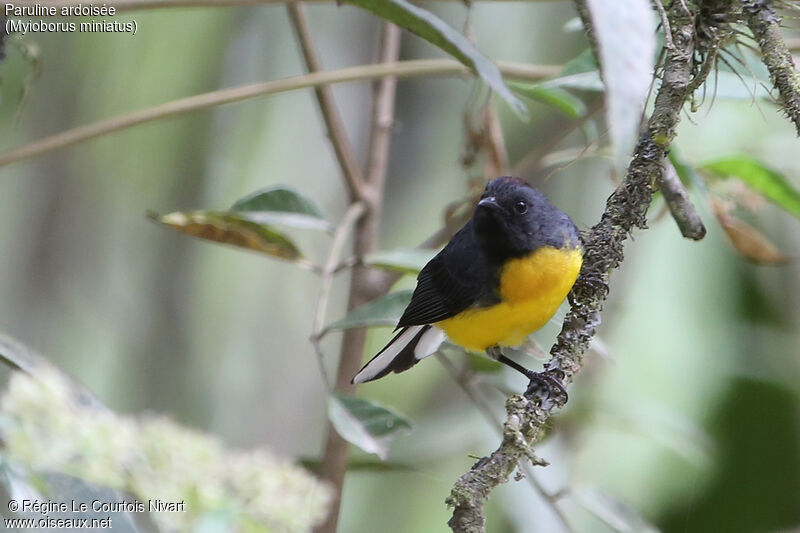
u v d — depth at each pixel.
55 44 10.73
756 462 11.83
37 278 11.44
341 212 11.88
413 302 8.05
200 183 11.27
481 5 10.83
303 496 4.29
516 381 8.38
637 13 3.93
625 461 10.23
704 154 9.84
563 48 10.87
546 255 7.39
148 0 6.62
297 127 11.38
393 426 6.59
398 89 11.53
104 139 11.09
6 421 3.97
